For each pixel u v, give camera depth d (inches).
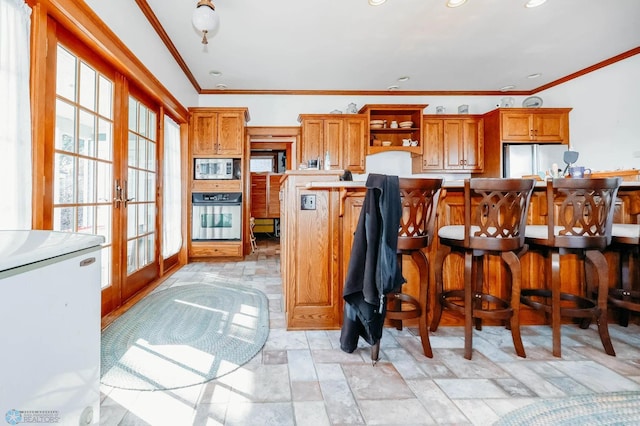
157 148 138.5
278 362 67.6
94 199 89.7
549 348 74.6
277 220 299.6
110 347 73.3
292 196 84.0
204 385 59.0
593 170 166.2
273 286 127.2
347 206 84.6
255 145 212.8
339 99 202.5
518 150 176.7
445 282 89.4
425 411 52.2
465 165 194.4
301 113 196.9
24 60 59.7
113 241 98.3
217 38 133.3
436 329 84.0
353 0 108.6
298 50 144.9
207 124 171.9
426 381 60.9
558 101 186.7
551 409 52.6
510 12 116.7
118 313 95.0
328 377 62.1
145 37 112.3
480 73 174.2
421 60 157.0
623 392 57.3
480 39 136.4
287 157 207.2
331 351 72.7
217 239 173.5
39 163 66.1
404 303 87.5
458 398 55.6
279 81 182.4
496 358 69.9
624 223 90.0
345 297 68.5
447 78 181.0
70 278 33.0
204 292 117.4
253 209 297.7
